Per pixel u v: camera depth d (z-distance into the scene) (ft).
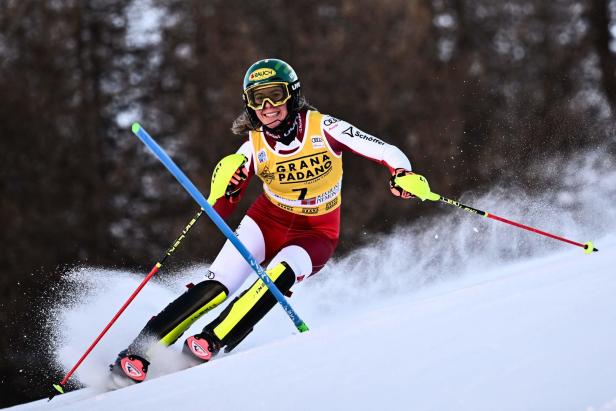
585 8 192.65
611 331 18.71
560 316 20.97
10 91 182.09
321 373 22.00
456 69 190.39
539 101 186.29
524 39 192.95
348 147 44.06
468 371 18.79
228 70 190.19
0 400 130.00
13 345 143.64
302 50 192.13
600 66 191.42
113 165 185.37
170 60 191.72
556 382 16.80
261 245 46.83
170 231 177.47
